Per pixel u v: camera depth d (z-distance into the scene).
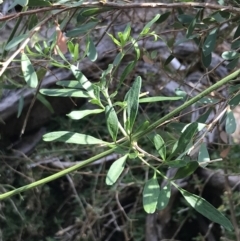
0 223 1.06
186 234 1.11
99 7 0.59
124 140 0.51
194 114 1.00
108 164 1.13
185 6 0.63
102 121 1.17
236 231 0.84
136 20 1.08
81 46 1.03
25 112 1.14
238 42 0.69
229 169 0.90
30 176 1.07
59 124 1.20
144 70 1.13
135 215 1.09
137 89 0.48
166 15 0.74
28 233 1.09
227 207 0.91
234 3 0.72
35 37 0.79
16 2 0.56
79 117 0.50
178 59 1.16
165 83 0.95
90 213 1.04
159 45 1.12
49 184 1.16
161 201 0.47
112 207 1.10
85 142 0.50
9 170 1.09
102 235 1.08
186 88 1.07
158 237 1.07
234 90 0.62
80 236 1.04
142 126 0.49
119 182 1.06
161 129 0.84
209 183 1.04
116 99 1.01
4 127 1.14
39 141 1.18
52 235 1.13
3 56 0.65
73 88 0.58
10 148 1.15
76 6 0.58
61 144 1.15
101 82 0.54
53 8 0.57
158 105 1.14
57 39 0.59
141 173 1.12
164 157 0.48
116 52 1.11
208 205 0.47
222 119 0.66
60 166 1.11
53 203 1.15
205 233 1.09
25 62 0.54
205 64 0.73
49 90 0.54
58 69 1.12
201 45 0.74
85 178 1.15
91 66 1.12
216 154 0.93
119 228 1.04
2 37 0.93
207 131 0.58
